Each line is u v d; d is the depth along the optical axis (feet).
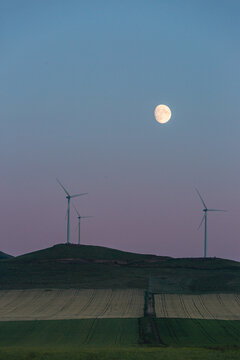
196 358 394.52
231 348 465.88
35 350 435.94
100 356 396.37
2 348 461.37
